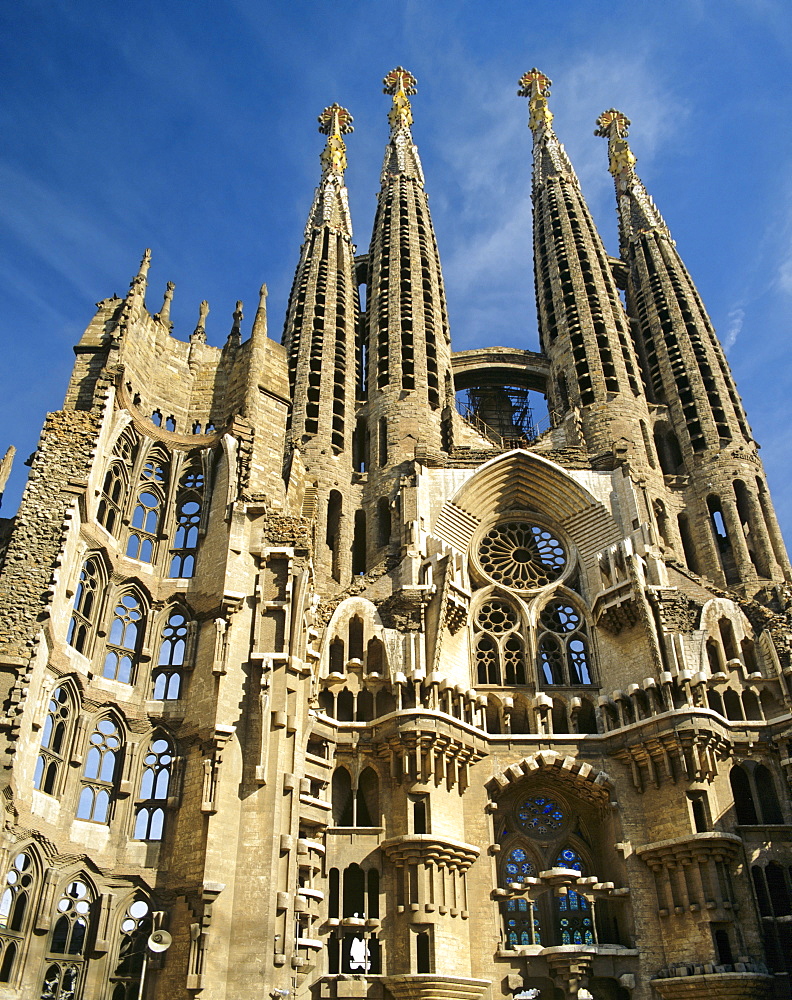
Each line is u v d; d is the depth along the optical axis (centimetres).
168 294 5253
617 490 5953
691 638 5250
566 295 7812
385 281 7675
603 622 5459
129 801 3797
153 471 4659
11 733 3234
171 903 3584
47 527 3803
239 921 3516
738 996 4162
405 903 4353
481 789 4878
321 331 7325
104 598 4122
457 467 6031
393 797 4672
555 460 6112
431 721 4747
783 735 4928
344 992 4166
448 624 5225
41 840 3441
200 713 3931
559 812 5147
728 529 6300
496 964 4406
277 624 4191
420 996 4128
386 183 8919
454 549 5547
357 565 6162
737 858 4588
